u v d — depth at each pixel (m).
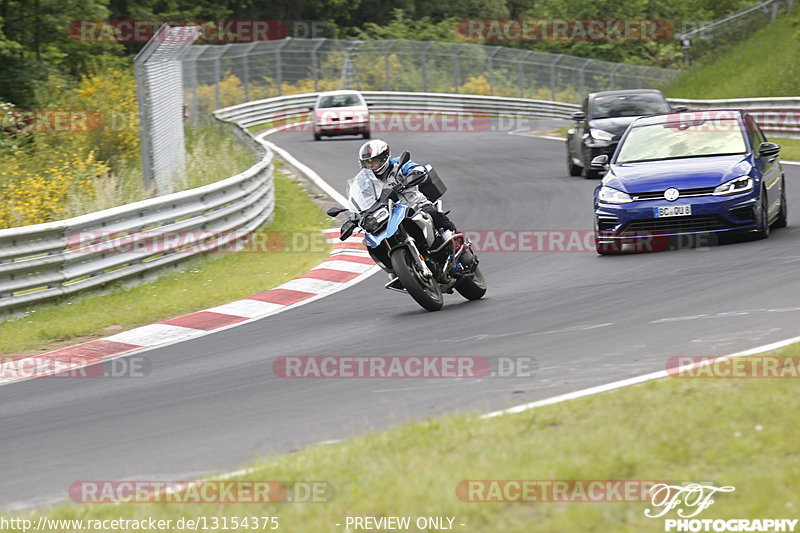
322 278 46.38
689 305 31.17
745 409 18.44
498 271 44.75
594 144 74.62
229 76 155.00
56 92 97.94
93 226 45.16
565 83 187.50
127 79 99.00
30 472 21.59
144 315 40.50
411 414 22.31
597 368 24.44
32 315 41.72
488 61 180.25
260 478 18.08
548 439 17.97
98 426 24.80
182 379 29.25
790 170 72.00
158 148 67.69
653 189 42.53
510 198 69.25
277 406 24.70
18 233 41.62
